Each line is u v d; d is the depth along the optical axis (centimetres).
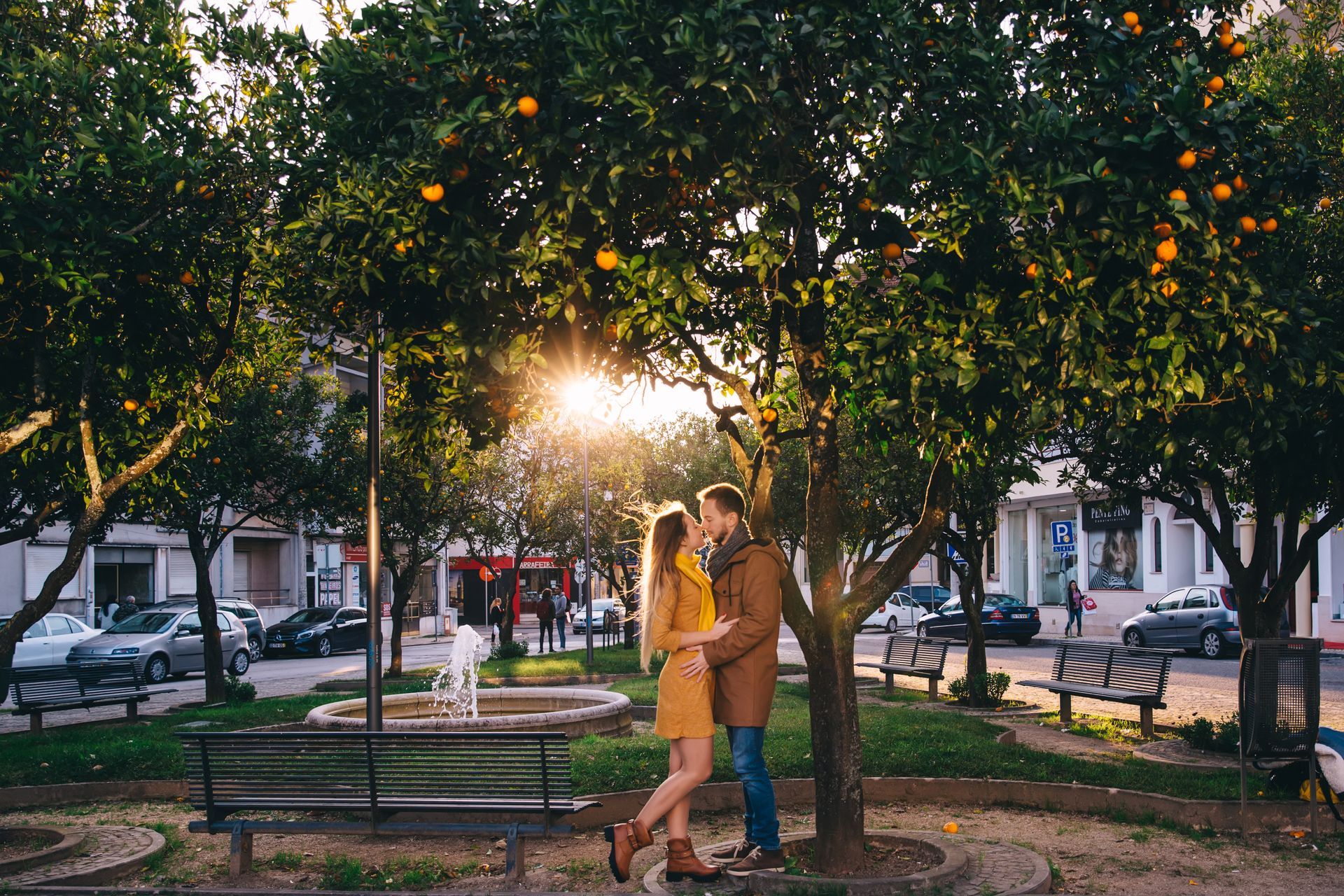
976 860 625
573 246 515
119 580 3881
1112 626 3569
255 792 680
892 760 938
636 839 572
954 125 514
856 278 516
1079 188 491
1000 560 4284
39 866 704
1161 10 565
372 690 966
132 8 864
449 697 1352
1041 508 4084
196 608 2509
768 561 584
